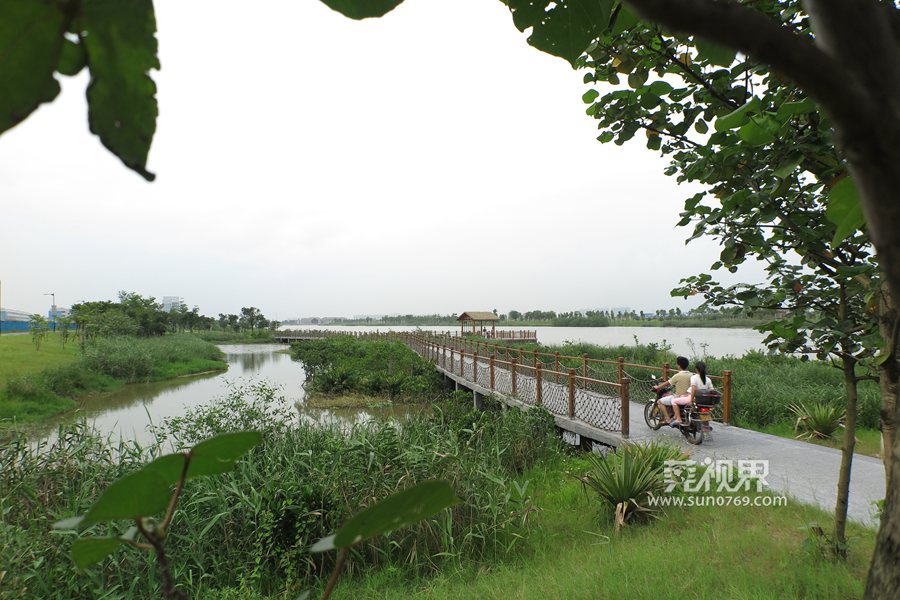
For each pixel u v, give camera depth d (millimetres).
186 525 4988
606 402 9617
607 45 2293
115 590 4324
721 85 2291
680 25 297
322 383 20438
